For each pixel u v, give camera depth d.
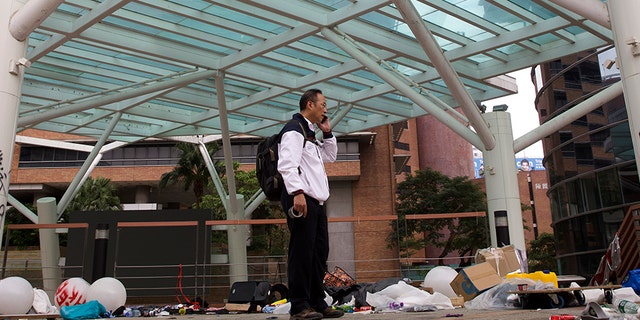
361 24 14.52
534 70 27.80
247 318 6.62
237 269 21.03
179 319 7.24
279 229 40.69
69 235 21.97
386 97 20.25
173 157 45.31
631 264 12.05
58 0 8.02
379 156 45.81
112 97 16.61
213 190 41.97
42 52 14.15
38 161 45.03
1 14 8.22
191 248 21.31
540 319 4.17
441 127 65.62
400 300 7.61
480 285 8.56
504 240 12.68
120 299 10.31
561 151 23.66
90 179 42.66
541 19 13.94
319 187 4.14
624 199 19.47
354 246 43.22
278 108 21.44
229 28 14.03
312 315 3.99
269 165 4.18
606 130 20.64
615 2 6.49
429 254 52.34
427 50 11.85
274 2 12.60
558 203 24.09
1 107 7.88
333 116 20.66
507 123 14.61
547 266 44.06
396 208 43.66
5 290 8.24
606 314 3.79
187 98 18.94
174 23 14.22
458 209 40.53
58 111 17.06
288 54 16.31
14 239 41.25
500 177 14.14
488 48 14.96
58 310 9.67
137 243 21.55
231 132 23.36
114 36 14.28
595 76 21.47
